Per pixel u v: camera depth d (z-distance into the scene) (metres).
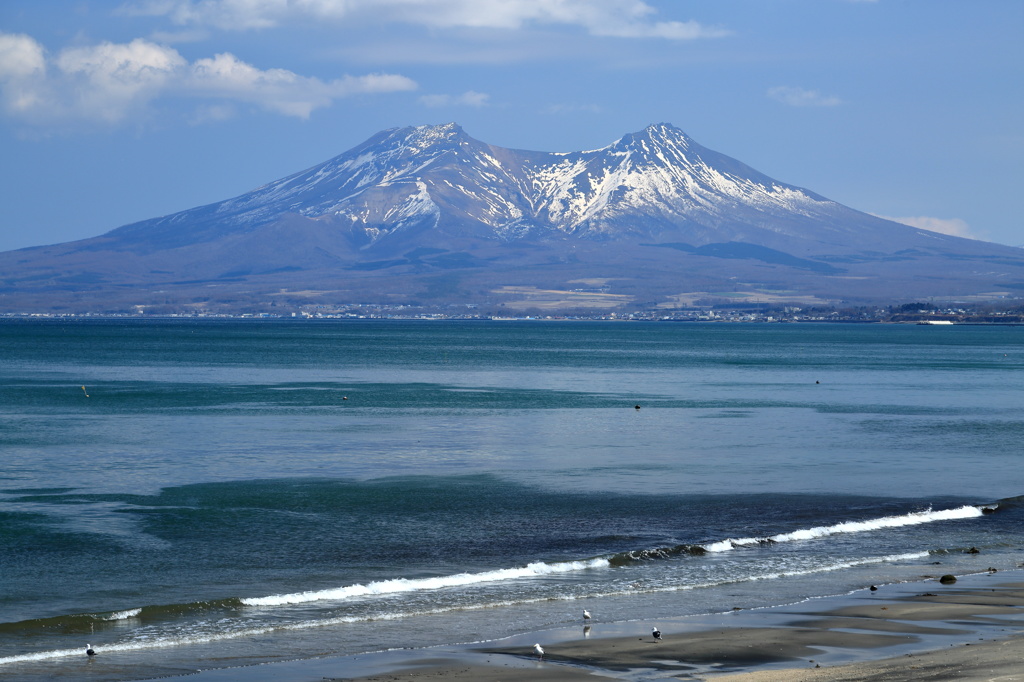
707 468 89.62
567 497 74.75
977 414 140.88
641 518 66.62
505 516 67.25
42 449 99.56
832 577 49.03
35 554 55.47
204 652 37.41
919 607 42.59
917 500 73.69
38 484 79.50
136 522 64.62
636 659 35.41
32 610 44.56
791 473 86.69
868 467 90.25
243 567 52.59
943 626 39.34
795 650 36.19
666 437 112.88
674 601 44.44
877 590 46.12
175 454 97.06
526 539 59.91
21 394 166.88
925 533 60.94
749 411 144.38
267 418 130.38
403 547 57.53
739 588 46.84
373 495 75.38
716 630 39.19
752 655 35.62
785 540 59.06
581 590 46.66
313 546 57.81
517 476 85.00
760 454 98.94
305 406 147.88
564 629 39.88
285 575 50.91
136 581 49.62
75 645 38.56
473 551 56.53
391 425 123.25
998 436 114.00
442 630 40.06
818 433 116.81
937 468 89.62
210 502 72.06
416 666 34.97
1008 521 64.81
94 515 66.88
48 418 128.88
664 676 33.28
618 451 101.00
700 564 52.41
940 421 131.00
